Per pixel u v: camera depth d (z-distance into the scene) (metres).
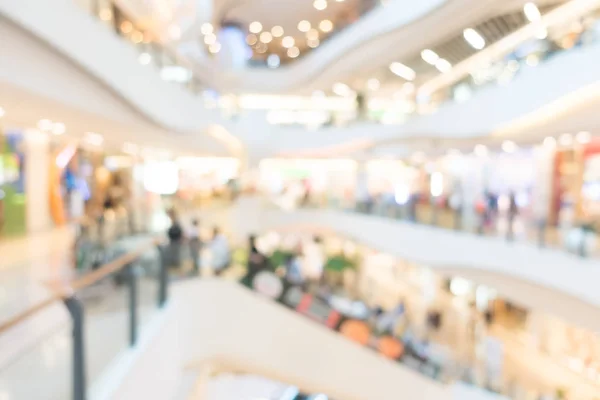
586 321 6.55
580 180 9.69
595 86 5.61
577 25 6.27
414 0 7.50
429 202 11.51
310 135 15.48
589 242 6.25
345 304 9.21
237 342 7.57
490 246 8.12
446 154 13.83
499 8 6.68
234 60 14.77
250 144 15.95
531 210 10.55
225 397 9.59
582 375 8.25
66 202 11.38
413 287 14.34
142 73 7.06
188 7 12.84
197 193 14.98
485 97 8.11
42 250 7.18
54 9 4.55
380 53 9.59
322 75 12.59
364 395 8.05
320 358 7.97
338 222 13.50
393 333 8.88
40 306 2.68
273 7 14.08
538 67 6.70
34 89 4.50
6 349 2.67
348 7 13.44
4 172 9.20
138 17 10.87
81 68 5.28
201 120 10.94
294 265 11.36
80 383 2.85
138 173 15.07
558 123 6.49
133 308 4.22
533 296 7.48
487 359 8.76
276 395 10.12
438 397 7.92
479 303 12.07
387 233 11.25
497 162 12.82
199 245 7.50
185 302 6.62
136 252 4.68
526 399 7.48
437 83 14.81
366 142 13.75
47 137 10.10
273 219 15.16
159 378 4.90
